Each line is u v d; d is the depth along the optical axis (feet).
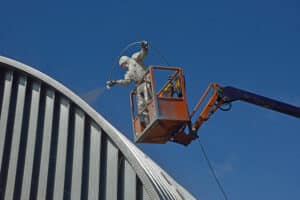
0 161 45.68
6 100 48.62
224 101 44.55
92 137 45.85
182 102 41.45
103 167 44.34
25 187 44.39
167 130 42.01
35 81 49.42
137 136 43.45
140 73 44.39
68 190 43.96
